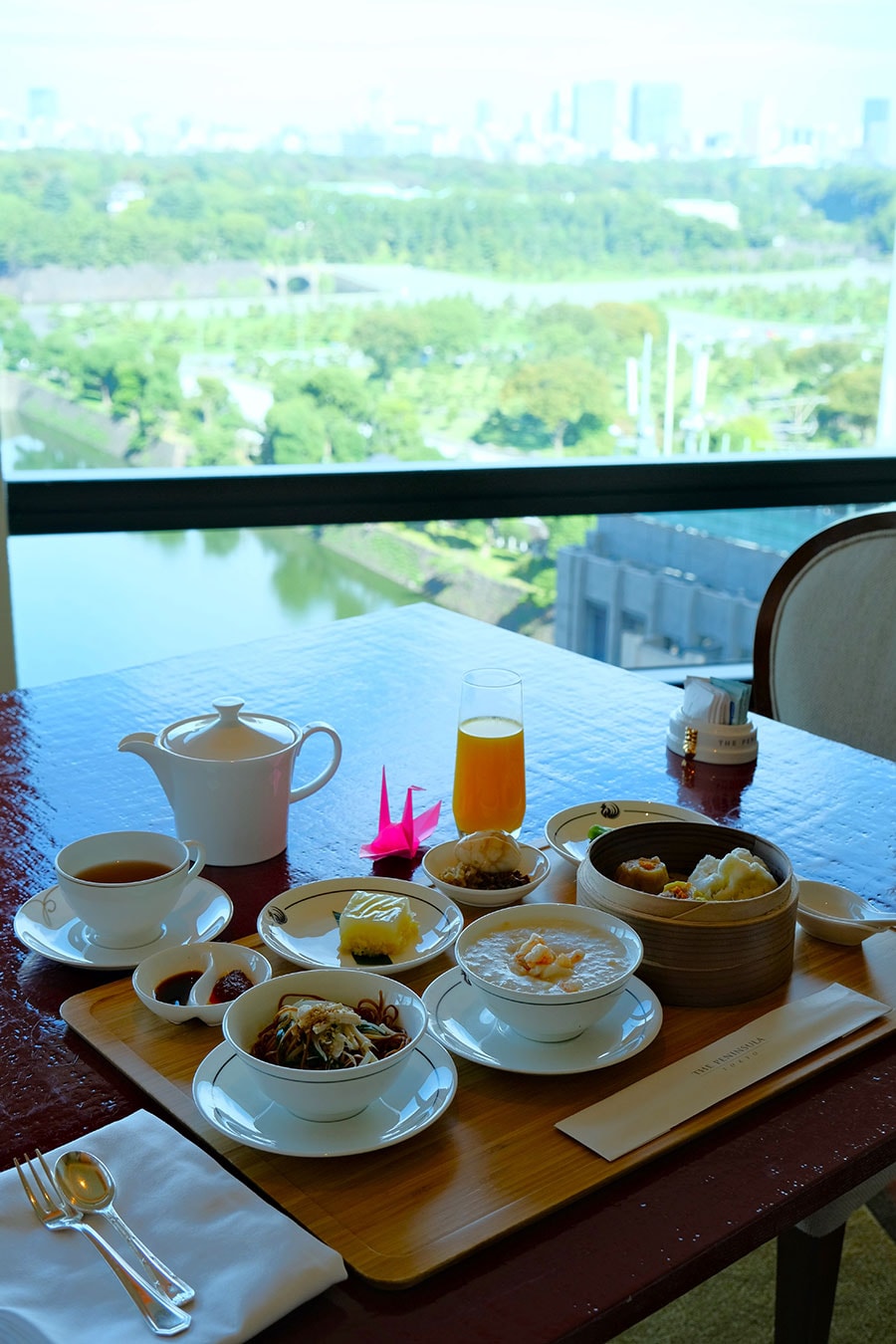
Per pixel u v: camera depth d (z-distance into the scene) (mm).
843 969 961
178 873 973
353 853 1154
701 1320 1526
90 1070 831
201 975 921
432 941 972
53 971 960
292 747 1123
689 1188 719
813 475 2785
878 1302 1543
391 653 1728
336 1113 735
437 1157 735
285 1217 672
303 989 811
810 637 1912
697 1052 841
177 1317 604
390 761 1360
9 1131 765
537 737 1436
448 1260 652
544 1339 611
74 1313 612
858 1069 841
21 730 1451
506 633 1819
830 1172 734
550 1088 804
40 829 1193
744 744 1368
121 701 1543
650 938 896
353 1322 623
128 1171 705
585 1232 683
